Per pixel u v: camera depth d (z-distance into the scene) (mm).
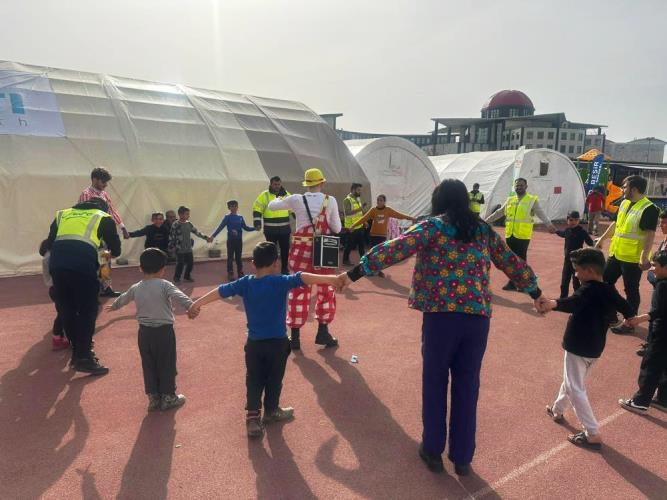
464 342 3309
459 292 3240
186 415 4305
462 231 3281
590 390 5082
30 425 4094
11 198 9711
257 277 3949
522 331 6965
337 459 3680
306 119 15438
